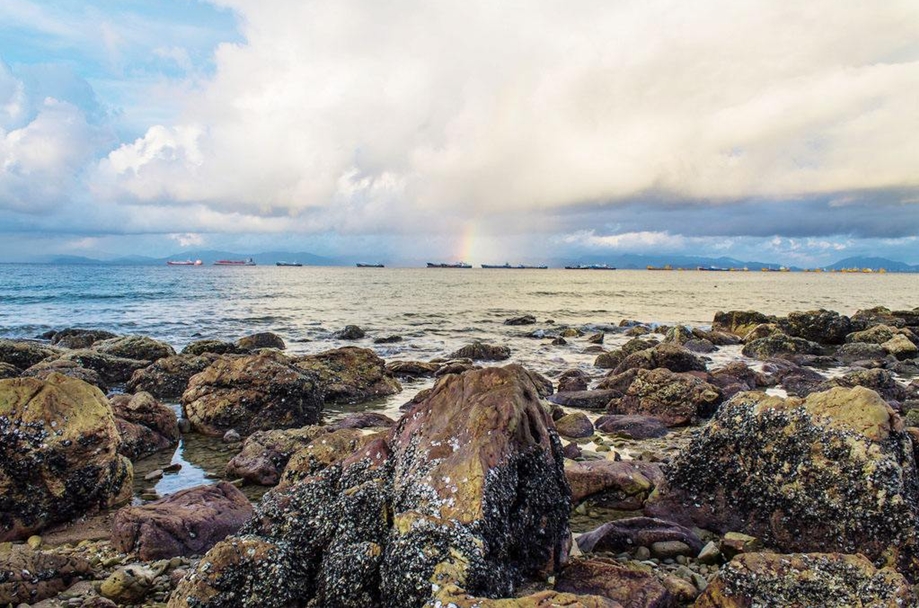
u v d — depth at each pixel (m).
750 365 26.80
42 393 9.77
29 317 44.84
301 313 51.56
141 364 22.70
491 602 4.99
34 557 7.10
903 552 7.11
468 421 7.02
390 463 7.30
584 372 25.53
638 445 14.00
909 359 29.42
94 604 6.66
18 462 9.15
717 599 6.12
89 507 9.88
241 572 6.13
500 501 6.32
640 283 139.75
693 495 9.12
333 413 18.00
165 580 7.39
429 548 5.74
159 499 10.09
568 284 129.75
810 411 8.33
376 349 32.03
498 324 45.81
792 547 7.95
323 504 6.99
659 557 7.95
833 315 37.88
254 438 12.78
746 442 8.71
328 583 6.12
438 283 124.38
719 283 144.88
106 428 10.06
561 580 6.66
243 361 16.62
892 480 7.37
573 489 10.00
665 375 17.06
